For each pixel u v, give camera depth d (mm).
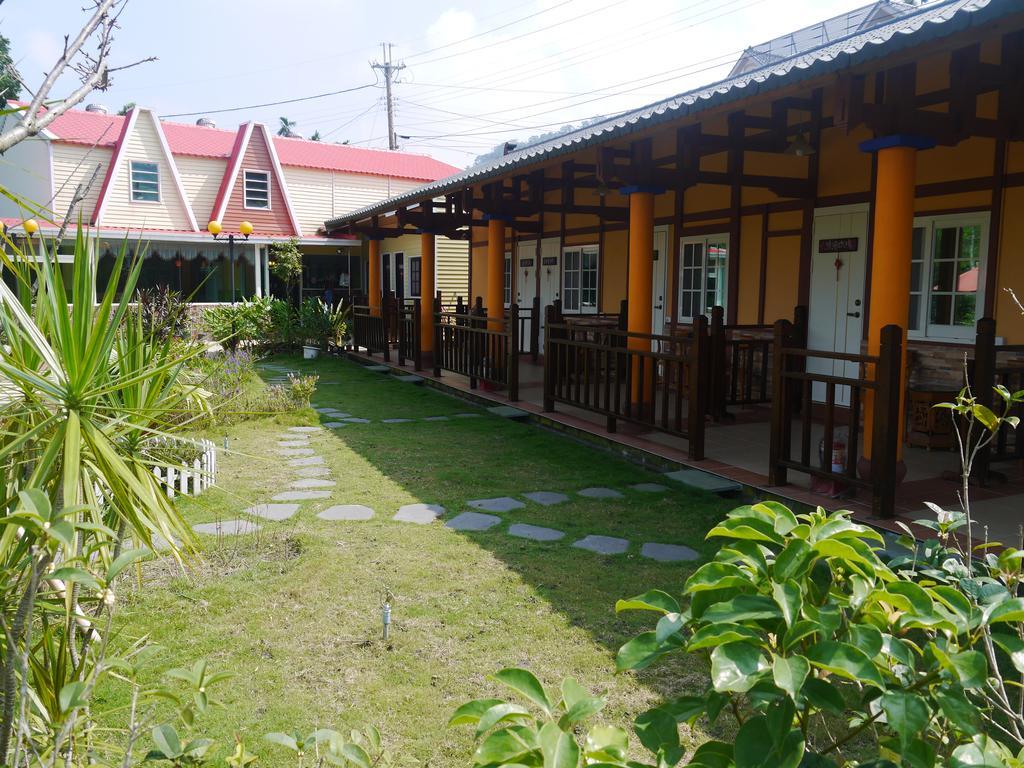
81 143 21047
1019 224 7156
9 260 2334
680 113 5848
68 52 2109
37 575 1911
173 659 3492
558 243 14492
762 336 9789
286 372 14102
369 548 4926
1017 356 7117
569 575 4488
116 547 2510
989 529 4891
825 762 1424
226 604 4078
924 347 7961
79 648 3191
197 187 23344
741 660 1322
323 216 25188
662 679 3375
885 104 5188
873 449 5113
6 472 2391
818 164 9016
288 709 3113
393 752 2842
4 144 1968
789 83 4957
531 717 1436
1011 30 3973
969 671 1315
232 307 17141
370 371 14133
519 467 7129
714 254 10711
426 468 7094
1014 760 1417
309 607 4055
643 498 6094
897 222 5266
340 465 7207
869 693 1480
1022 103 5559
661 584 4359
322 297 24422
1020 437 6090
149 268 21922
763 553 1607
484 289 17188
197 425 7539
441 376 12422
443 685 3299
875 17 16391
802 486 5988
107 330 2391
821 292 9078
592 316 12406
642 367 7766
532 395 10539
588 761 1375
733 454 7113
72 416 2236
